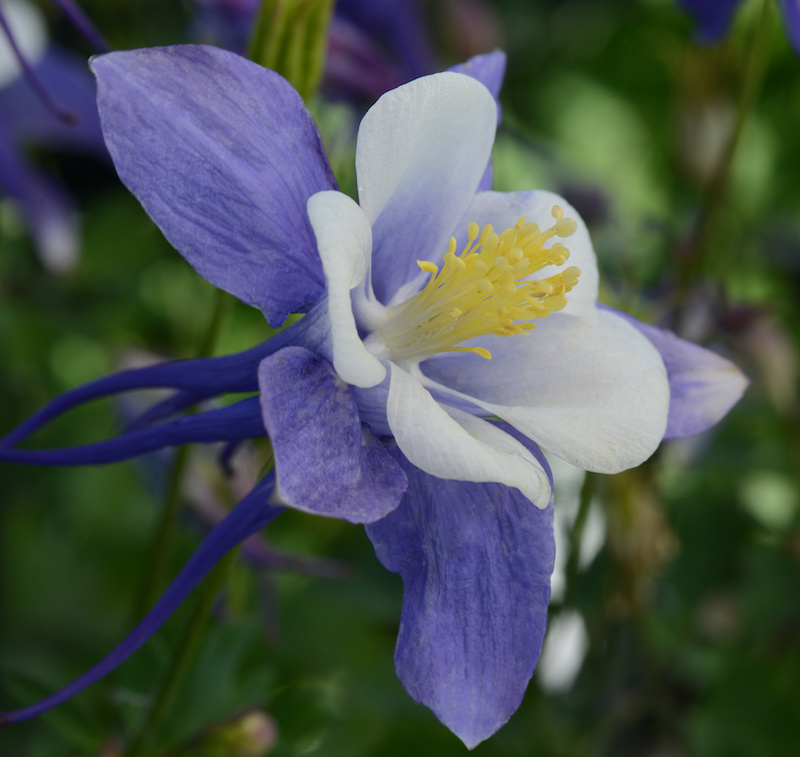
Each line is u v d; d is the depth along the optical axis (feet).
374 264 0.71
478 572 0.67
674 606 1.02
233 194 0.66
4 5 1.00
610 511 0.88
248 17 0.92
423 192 0.70
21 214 1.09
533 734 0.94
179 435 0.67
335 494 0.64
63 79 1.04
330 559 1.00
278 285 0.66
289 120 0.67
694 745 0.98
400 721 0.95
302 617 1.00
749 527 1.05
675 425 0.73
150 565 0.82
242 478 0.84
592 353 0.70
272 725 0.81
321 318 0.66
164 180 0.65
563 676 0.97
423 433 0.65
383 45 1.01
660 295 1.00
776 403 0.98
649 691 0.95
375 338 0.71
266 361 0.65
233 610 0.87
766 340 0.96
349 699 0.93
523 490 0.65
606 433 0.68
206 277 0.65
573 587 0.91
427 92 0.68
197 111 0.65
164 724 0.80
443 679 0.67
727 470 1.04
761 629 1.02
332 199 0.65
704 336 0.96
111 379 0.69
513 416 0.68
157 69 0.65
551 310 0.70
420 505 0.68
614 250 1.09
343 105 0.94
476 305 0.70
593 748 0.94
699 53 1.08
